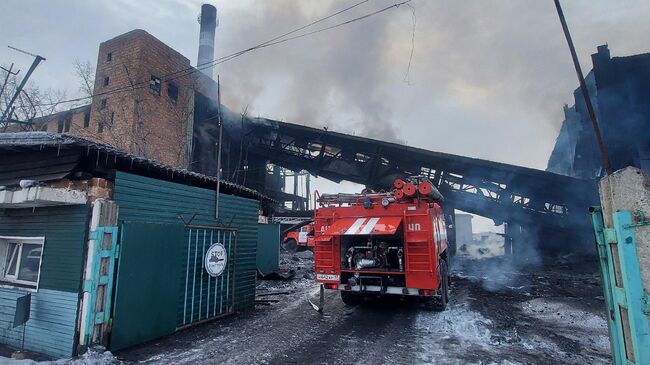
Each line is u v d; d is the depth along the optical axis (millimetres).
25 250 6238
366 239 8469
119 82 18188
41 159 5902
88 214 5422
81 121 20766
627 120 16641
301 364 5078
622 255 2941
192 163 19406
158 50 19266
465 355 5418
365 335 6473
